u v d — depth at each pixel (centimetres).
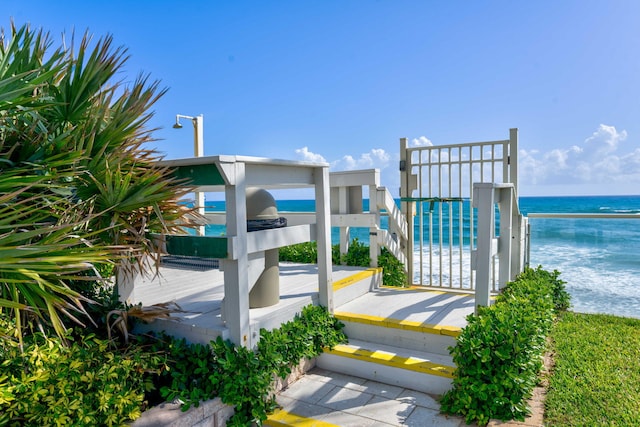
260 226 313
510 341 250
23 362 218
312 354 319
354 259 524
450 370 287
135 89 270
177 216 262
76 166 234
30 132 228
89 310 297
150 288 410
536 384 277
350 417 264
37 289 190
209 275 474
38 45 247
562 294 458
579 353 322
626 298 589
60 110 251
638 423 224
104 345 251
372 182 483
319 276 363
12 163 215
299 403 283
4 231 200
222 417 256
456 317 351
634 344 341
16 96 195
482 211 312
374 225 489
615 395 255
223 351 267
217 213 594
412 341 332
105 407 211
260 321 296
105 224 248
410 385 301
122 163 251
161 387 257
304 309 344
